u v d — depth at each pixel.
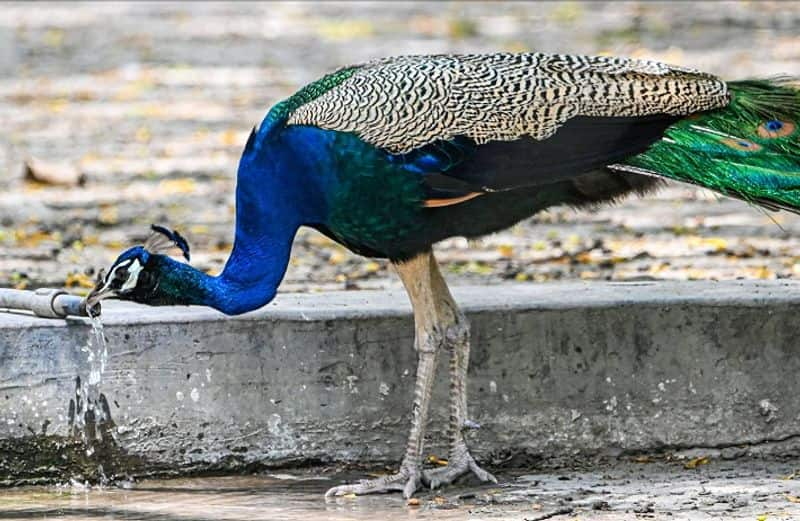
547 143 12.44
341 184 12.44
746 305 13.38
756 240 19.38
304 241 20.19
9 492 12.73
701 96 12.67
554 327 13.30
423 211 12.50
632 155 12.55
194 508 12.13
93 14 42.53
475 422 13.26
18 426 12.85
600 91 12.54
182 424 13.04
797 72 29.30
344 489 12.41
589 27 37.62
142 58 35.28
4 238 19.81
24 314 13.11
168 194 22.67
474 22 39.16
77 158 25.17
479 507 12.02
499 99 12.48
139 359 12.97
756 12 40.00
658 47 33.97
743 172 12.57
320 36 37.69
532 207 12.91
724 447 13.45
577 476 12.99
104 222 20.83
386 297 13.79
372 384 13.23
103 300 13.51
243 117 28.47
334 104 12.52
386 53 34.00
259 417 13.14
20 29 39.72
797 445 13.45
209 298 12.49
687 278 17.03
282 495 12.50
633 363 13.36
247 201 12.60
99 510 12.12
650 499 12.09
